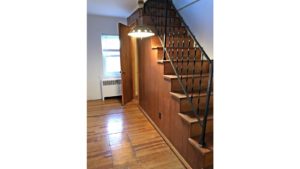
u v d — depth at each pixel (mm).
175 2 4098
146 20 3664
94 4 3773
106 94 5113
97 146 2549
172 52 3041
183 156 2197
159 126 2980
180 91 2529
